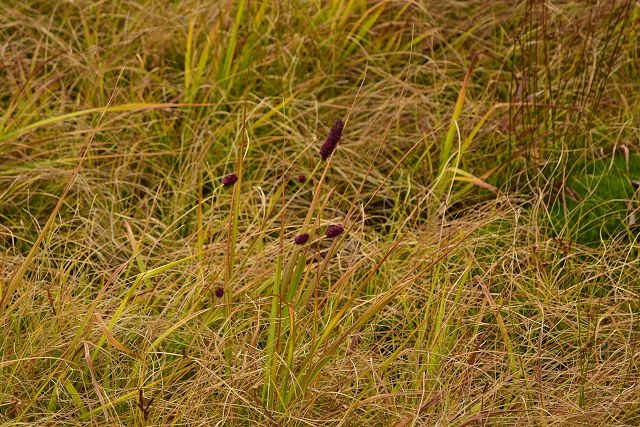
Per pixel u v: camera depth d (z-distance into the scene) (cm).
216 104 656
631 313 511
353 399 461
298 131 675
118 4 745
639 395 471
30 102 637
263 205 544
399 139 655
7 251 546
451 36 759
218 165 625
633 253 576
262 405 445
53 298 512
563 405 463
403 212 601
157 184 641
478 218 598
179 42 727
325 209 620
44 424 445
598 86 697
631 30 680
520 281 554
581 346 512
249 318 509
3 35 735
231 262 470
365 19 750
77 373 481
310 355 443
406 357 509
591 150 648
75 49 721
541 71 704
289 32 726
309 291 454
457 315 523
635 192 591
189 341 502
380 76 718
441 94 712
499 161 639
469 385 468
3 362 450
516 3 766
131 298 524
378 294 531
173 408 462
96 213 600
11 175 618
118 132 659
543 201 614
